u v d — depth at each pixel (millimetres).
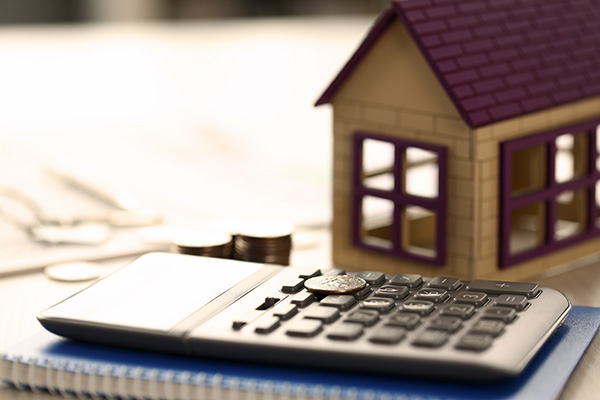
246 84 2633
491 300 770
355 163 1040
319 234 1255
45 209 1369
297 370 704
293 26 3490
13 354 754
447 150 953
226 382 677
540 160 1027
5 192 1423
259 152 1864
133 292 811
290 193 1501
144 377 692
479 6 1019
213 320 745
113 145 1900
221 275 844
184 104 2406
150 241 1212
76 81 2717
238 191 1516
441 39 959
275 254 987
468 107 923
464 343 676
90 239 1220
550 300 776
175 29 3572
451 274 975
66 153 1803
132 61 2994
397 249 1017
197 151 1858
